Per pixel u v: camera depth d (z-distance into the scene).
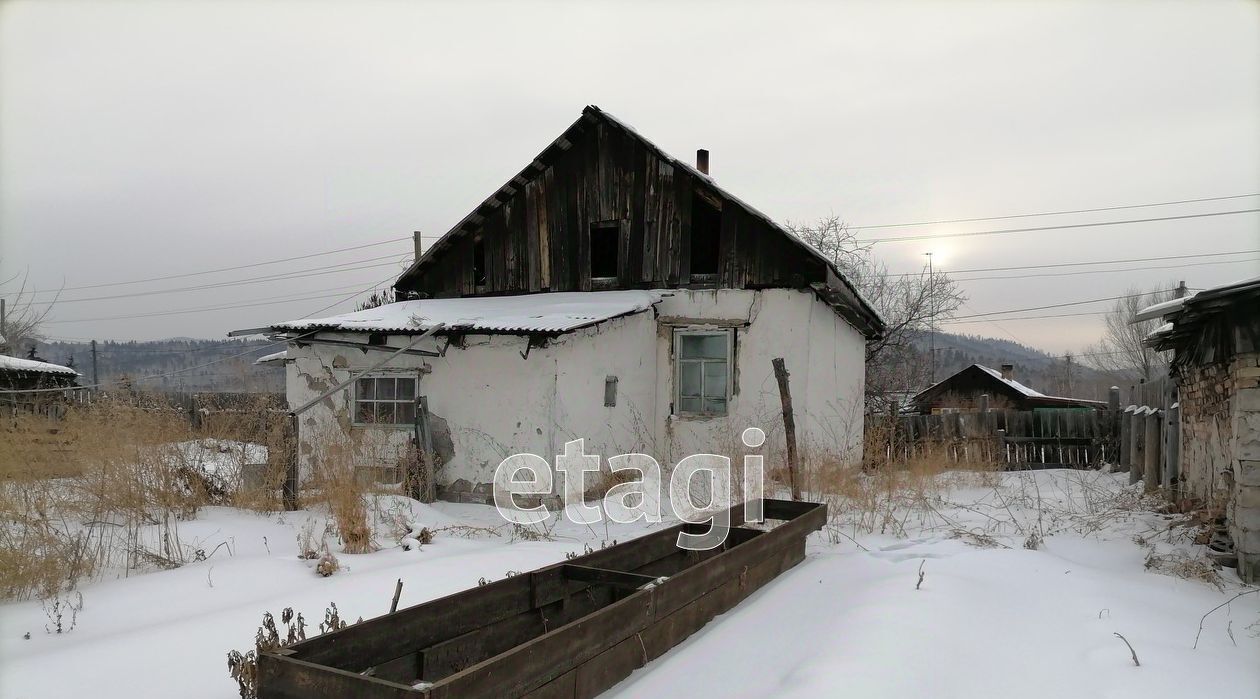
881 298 25.67
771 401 11.90
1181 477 8.92
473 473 10.59
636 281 12.98
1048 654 4.38
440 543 7.72
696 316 12.51
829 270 11.48
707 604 5.17
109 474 7.16
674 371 12.65
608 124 13.13
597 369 11.01
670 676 4.25
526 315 11.12
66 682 3.99
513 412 10.33
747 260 12.20
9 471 6.72
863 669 3.99
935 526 8.33
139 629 4.91
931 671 4.03
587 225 13.33
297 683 3.17
